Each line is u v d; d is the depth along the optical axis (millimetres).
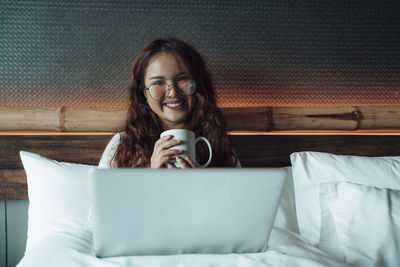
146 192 642
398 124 1584
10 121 1422
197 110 1396
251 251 739
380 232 963
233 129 1549
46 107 1463
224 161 1412
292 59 1671
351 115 1574
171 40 1315
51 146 1444
